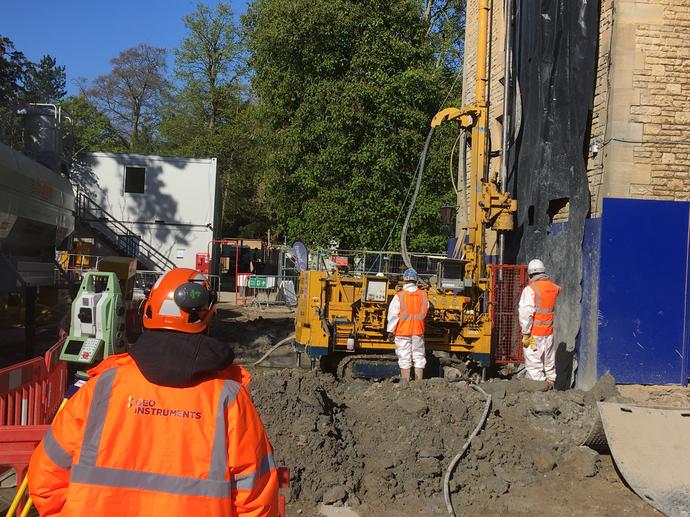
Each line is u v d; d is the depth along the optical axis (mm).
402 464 6074
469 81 15898
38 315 13445
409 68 20234
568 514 5500
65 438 2086
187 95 46062
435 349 10203
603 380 7824
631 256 9195
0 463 4234
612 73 9648
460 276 10195
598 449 6781
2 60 30234
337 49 20609
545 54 10789
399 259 13922
